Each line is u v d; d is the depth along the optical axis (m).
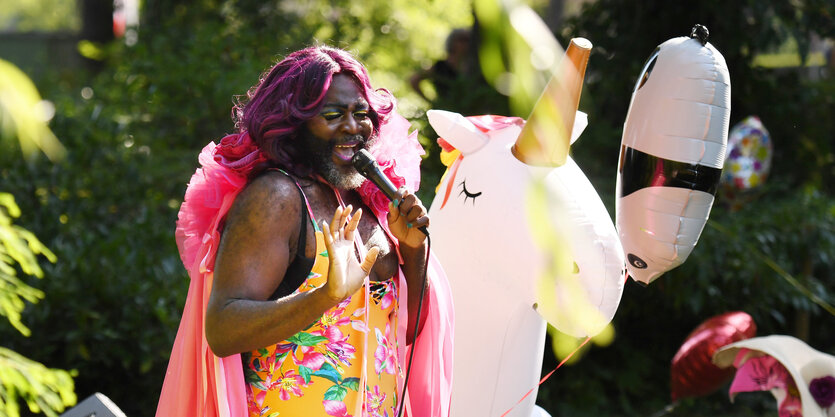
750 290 9.09
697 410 9.46
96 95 11.70
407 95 12.37
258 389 3.42
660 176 4.37
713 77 4.37
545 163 4.40
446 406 4.05
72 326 7.80
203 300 3.52
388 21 14.06
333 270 3.05
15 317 5.29
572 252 4.22
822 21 10.36
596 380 9.48
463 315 4.55
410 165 3.94
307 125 3.45
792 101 10.46
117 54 12.99
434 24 15.12
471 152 4.69
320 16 13.67
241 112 3.61
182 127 10.71
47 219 8.64
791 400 5.67
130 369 8.11
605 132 9.77
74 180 9.00
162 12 13.30
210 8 13.12
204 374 3.46
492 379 4.55
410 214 3.44
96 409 4.62
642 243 4.48
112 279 7.94
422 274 3.81
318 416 3.38
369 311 3.53
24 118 2.40
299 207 3.37
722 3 9.89
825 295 9.23
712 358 5.89
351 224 3.21
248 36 11.82
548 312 4.38
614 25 10.48
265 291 3.28
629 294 9.29
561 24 10.77
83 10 17.56
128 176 9.36
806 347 5.62
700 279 8.70
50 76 15.00
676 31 10.16
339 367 3.40
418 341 3.99
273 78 3.52
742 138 9.64
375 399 3.51
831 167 11.04
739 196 9.66
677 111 4.34
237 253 3.27
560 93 4.02
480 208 4.48
